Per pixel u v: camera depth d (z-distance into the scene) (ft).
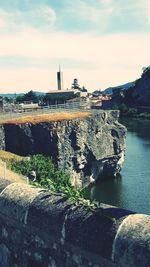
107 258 22.27
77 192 28.78
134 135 285.02
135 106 508.12
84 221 24.31
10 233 30.83
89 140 161.99
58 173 109.60
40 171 102.83
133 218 22.44
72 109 180.45
